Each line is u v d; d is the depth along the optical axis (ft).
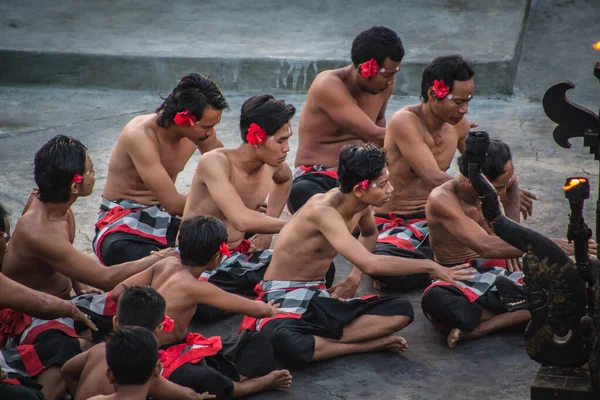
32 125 84.99
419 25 102.12
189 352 42.80
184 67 93.56
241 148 52.37
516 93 90.99
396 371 47.03
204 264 44.19
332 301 47.70
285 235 48.75
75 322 45.50
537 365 47.24
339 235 46.60
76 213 66.95
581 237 35.22
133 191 57.16
